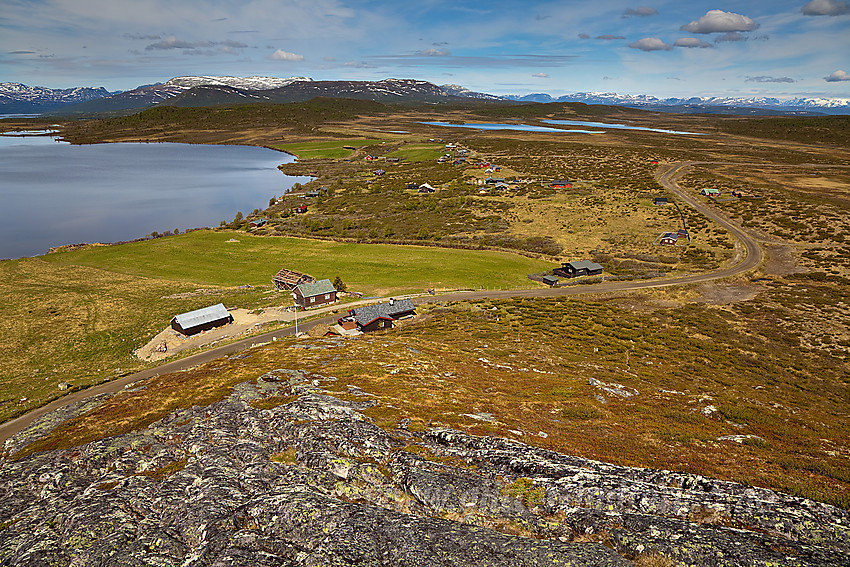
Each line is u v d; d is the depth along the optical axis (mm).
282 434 30000
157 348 75562
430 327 78000
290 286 105562
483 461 24969
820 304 84438
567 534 19078
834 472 24828
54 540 20766
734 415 37438
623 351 66125
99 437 34906
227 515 21047
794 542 17219
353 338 69188
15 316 90750
